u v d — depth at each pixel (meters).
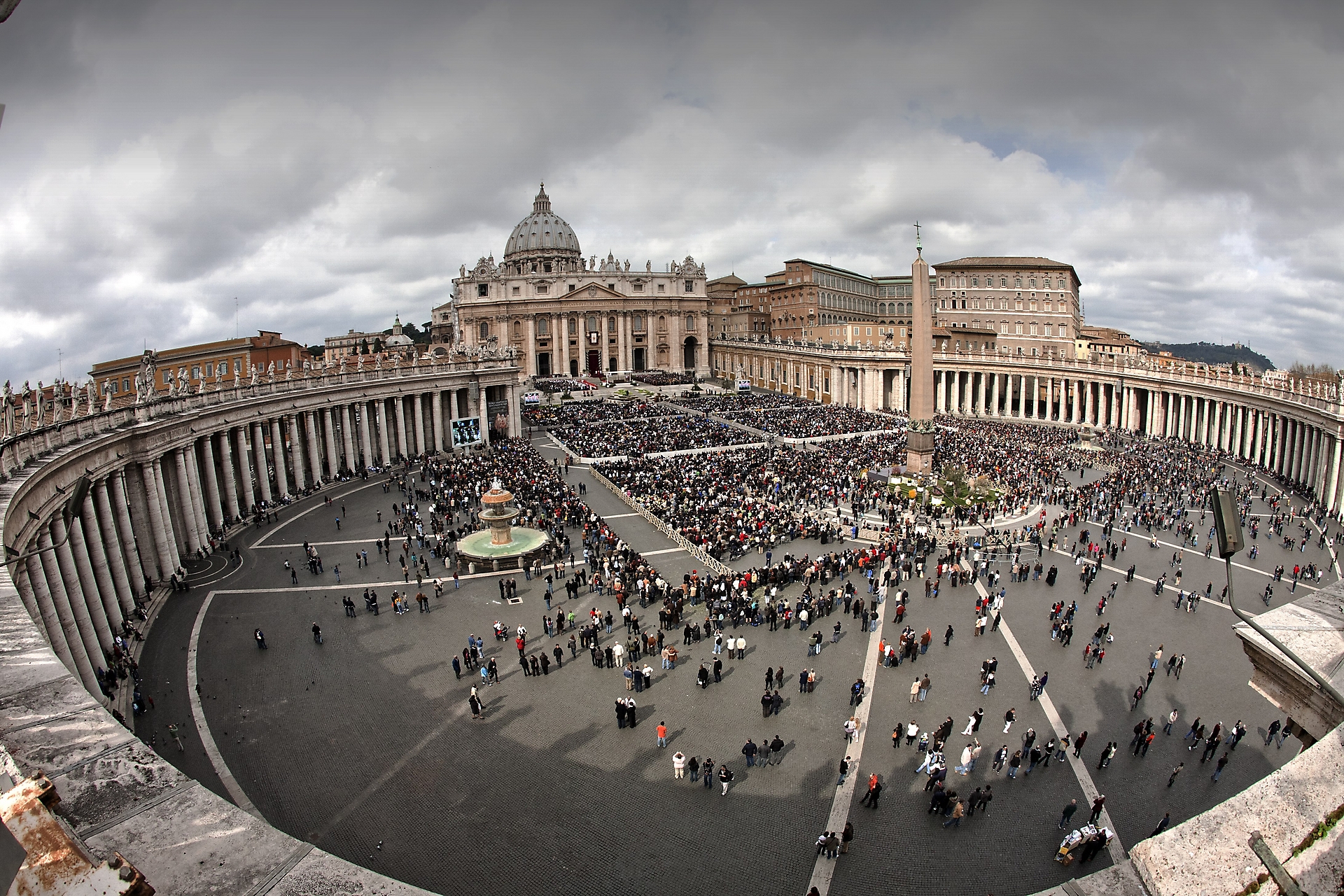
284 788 25.20
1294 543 51.53
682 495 60.72
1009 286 146.25
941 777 24.27
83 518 37.00
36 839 5.89
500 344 177.50
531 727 29.03
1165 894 6.51
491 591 43.50
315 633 36.19
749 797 24.77
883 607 41.06
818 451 81.31
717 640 34.50
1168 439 93.94
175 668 33.88
